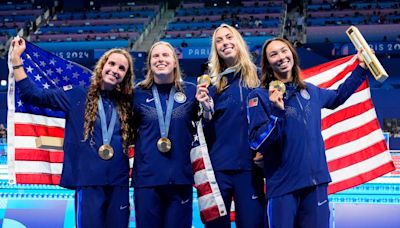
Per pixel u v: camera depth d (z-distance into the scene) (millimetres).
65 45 19562
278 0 26609
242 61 4094
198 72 17406
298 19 23469
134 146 4105
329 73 5086
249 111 3752
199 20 24281
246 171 3928
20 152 4578
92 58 17938
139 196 3914
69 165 3977
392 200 5332
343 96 4051
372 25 19312
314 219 3666
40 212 5250
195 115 4020
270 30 21281
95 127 3920
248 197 3914
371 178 4863
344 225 5027
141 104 4023
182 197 3957
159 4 28547
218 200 3883
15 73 3988
